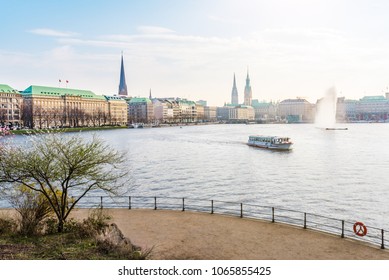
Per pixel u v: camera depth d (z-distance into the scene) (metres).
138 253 21.39
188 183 68.06
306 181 70.00
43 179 27.94
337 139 174.12
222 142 162.50
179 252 23.66
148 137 194.00
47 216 27.91
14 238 23.31
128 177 72.31
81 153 27.94
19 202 28.17
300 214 47.75
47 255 19.80
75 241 23.12
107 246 21.78
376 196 57.56
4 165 26.50
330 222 44.28
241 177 74.44
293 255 23.16
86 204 50.69
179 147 138.75
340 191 61.12
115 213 33.72
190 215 32.81
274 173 79.38
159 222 30.64
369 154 112.56
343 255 23.06
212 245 25.02
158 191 61.03
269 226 29.28
